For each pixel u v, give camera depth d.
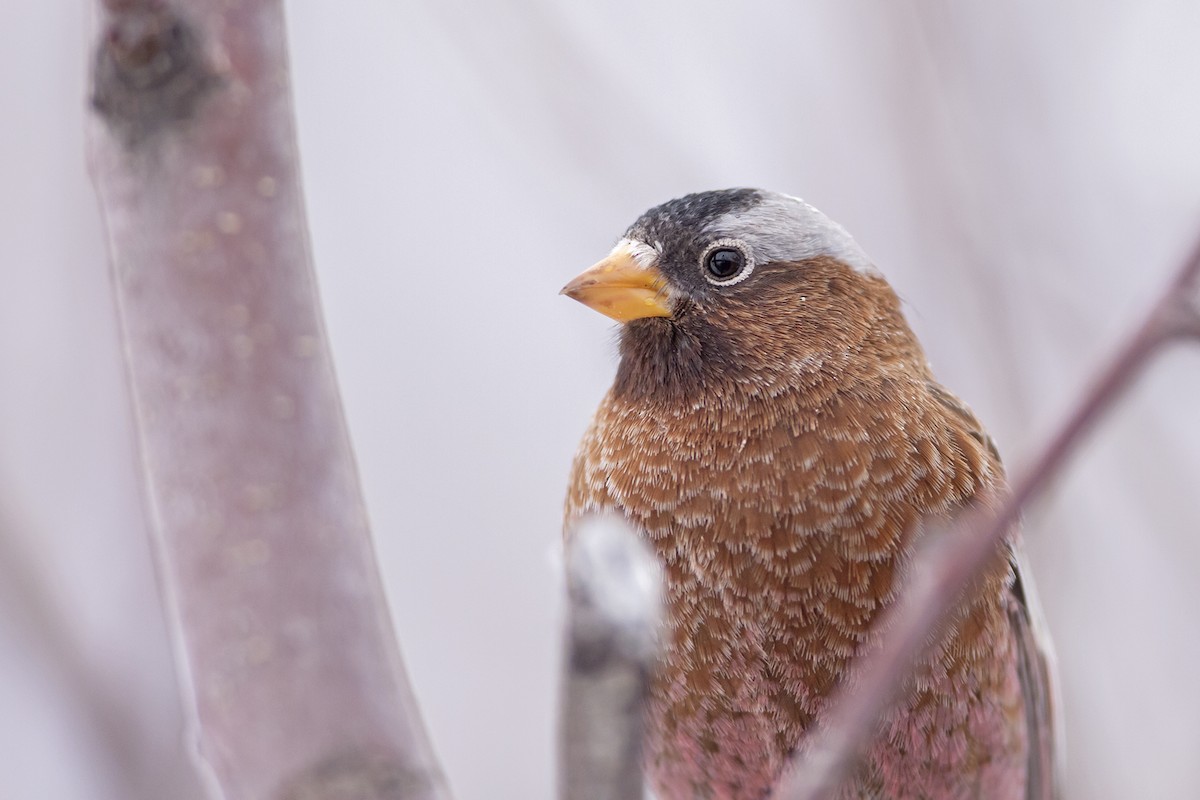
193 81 3.86
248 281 3.85
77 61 9.29
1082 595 10.05
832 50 11.16
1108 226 10.81
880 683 3.63
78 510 7.85
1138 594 10.48
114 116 3.88
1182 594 10.24
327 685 3.64
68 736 7.07
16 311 8.56
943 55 10.89
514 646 11.87
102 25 3.89
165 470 3.79
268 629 3.67
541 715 11.66
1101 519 10.62
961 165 10.73
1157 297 3.19
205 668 3.68
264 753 3.61
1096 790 9.67
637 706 2.96
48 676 7.15
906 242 10.48
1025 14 11.13
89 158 3.99
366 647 3.71
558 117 10.52
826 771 3.60
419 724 3.71
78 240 8.72
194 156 3.86
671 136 10.77
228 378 3.80
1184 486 10.09
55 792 6.97
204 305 3.82
